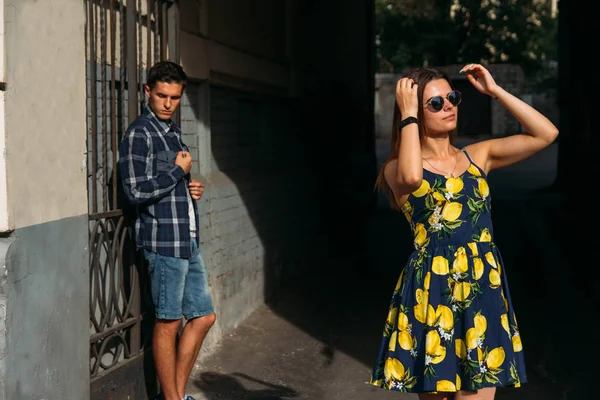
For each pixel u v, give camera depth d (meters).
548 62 38.03
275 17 8.04
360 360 5.68
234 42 6.69
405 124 3.15
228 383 5.17
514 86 34.62
